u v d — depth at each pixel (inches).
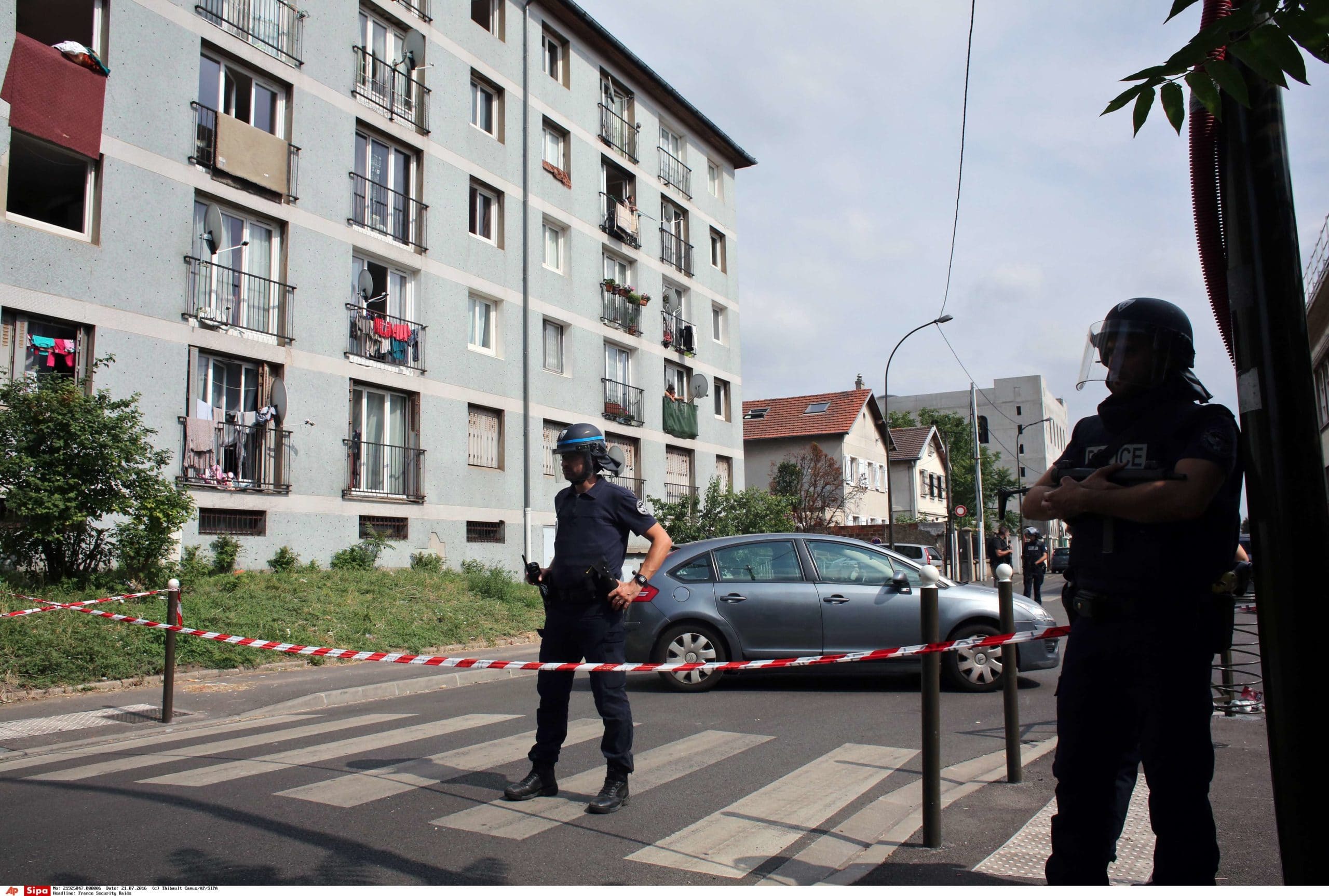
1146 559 103.0
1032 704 309.9
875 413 1860.2
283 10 693.3
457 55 861.2
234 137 639.1
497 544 861.2
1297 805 87.6
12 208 594.9
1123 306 111.0
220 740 269.1
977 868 148.6
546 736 194.5
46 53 528.7
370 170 770.2
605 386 1040.2
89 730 291.4
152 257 584.4
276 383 652.7
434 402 800.9
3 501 452.8
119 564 505.7
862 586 349.1
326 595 575.5
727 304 1341.0
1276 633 89.4
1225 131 95.0
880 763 225.1
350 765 225.3
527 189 936.9
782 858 156.1
